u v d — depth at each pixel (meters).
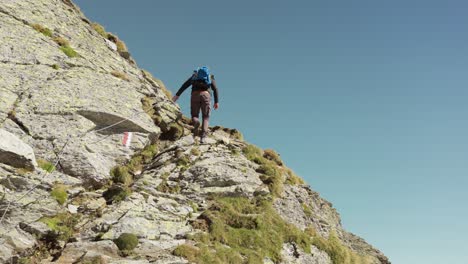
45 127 19.39
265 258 18.47
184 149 23.02
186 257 15.55
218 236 18.03
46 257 14.59
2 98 19.48
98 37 29.70
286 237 20.62
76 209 16.91
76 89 22.25
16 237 14.28
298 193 25.03
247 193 21.61
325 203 28.31
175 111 26.58
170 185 20.48
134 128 22.47
